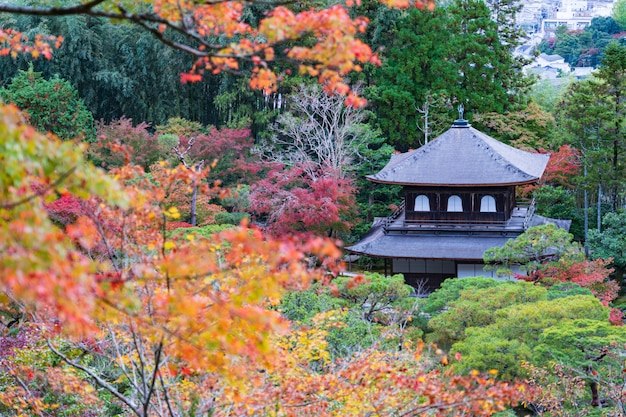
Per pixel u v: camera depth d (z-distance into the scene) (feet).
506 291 81.05
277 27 20.42
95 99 183.52
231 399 28.66
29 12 19.69
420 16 175.32
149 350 29.50
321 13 20.49
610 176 144.15
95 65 180.34
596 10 566.77
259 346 20.21
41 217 15.90
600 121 144.05
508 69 184.14
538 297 80.53
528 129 177.47
